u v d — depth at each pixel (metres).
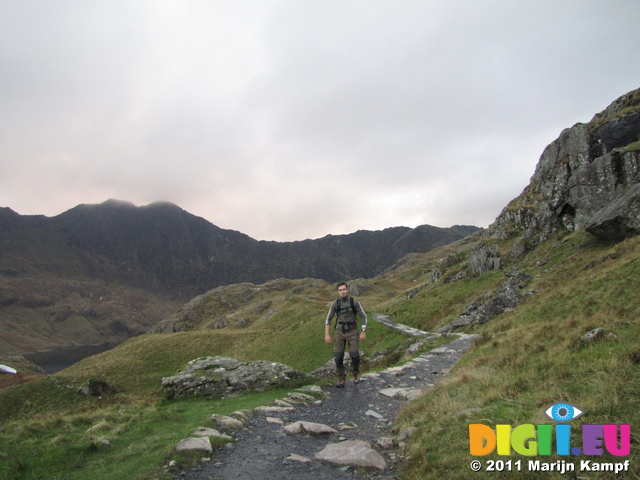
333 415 8.84
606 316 11.48
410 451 6.02
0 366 84.12
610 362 6.34
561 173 56.12
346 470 5.57
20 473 5.34
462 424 6.32
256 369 13.62
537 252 48.22
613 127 51.94
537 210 56.88
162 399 12.47
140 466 5.58
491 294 37.91
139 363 65.94
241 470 5.54
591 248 37.19
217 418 7.99
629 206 33.31
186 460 5.74
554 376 7.05
